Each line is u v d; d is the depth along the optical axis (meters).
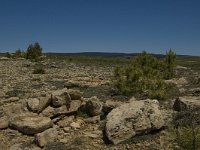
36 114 15.98
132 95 21.91
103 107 16.66
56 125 15.38
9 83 30.58
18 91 25.11
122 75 23.61
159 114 13.66
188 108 15.24
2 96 23.31
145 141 12.91
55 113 15.84
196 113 14.48
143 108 13.74
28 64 54.09
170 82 25.02
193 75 37.91
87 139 13.72
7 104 19.98
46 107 16.36
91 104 16.22
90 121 15.65
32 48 72.31
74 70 46.34
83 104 16.94
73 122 15.41
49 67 51.53
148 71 26.03
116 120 13.32
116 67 25.45
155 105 14.09
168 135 13.19
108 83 27.81
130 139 13.04
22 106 17.30
